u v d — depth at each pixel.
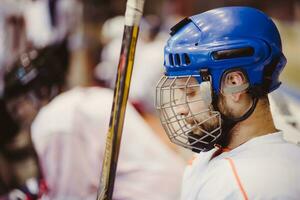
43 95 5.45
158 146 5.25
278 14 6.64
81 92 5.17
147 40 9.95
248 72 3.17
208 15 3.28
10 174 5.28
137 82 9.22
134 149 5.17
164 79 3.34
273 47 3.21
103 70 9.02
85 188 5.00
